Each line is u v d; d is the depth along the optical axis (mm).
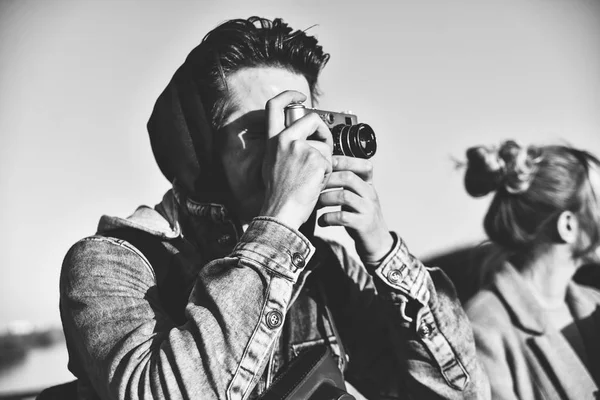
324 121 865
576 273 1790
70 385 906
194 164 910
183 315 817
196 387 630
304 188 729
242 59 905
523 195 1853
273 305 683
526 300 1772
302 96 824
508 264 1812
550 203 1836
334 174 823
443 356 873
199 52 936
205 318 666
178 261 848
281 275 697
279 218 718
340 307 969
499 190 1876
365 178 859
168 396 627
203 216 891
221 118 903
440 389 877
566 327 1744
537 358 1722
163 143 940
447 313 893
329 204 824
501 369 1718
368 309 985
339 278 975
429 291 876
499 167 1893
